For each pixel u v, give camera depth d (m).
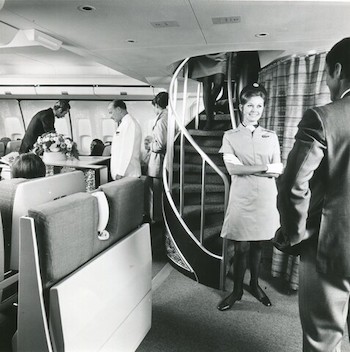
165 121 4.25
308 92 2.92
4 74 6.14
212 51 3.24
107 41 2.93
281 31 2.53
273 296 2.83
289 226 1.44
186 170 3.89
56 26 2.52
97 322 1.64
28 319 1.44
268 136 2.52
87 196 1.63
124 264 1.90
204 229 3.25
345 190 1.32
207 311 2.57
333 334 1.46
